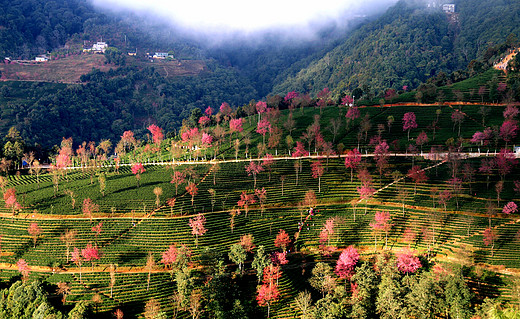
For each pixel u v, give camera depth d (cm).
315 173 19588
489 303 12225
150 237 15850
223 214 17350
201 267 14712
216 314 12925
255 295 13825
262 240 16062
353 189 19125
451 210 17175
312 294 14175
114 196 18425
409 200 18038
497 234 15450
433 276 13412
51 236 15925
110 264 14612
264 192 18038
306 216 17525
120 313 12469
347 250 14475
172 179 19400
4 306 13162
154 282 13925
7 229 16362
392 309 12756
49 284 13700
